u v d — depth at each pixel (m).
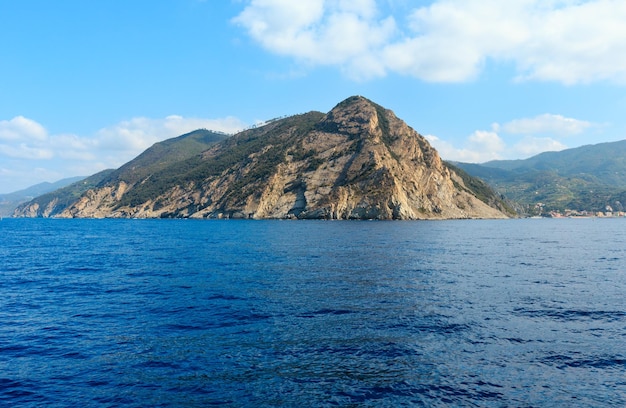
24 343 16.77
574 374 13.77
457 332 18.02
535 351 15.79
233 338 17.17
